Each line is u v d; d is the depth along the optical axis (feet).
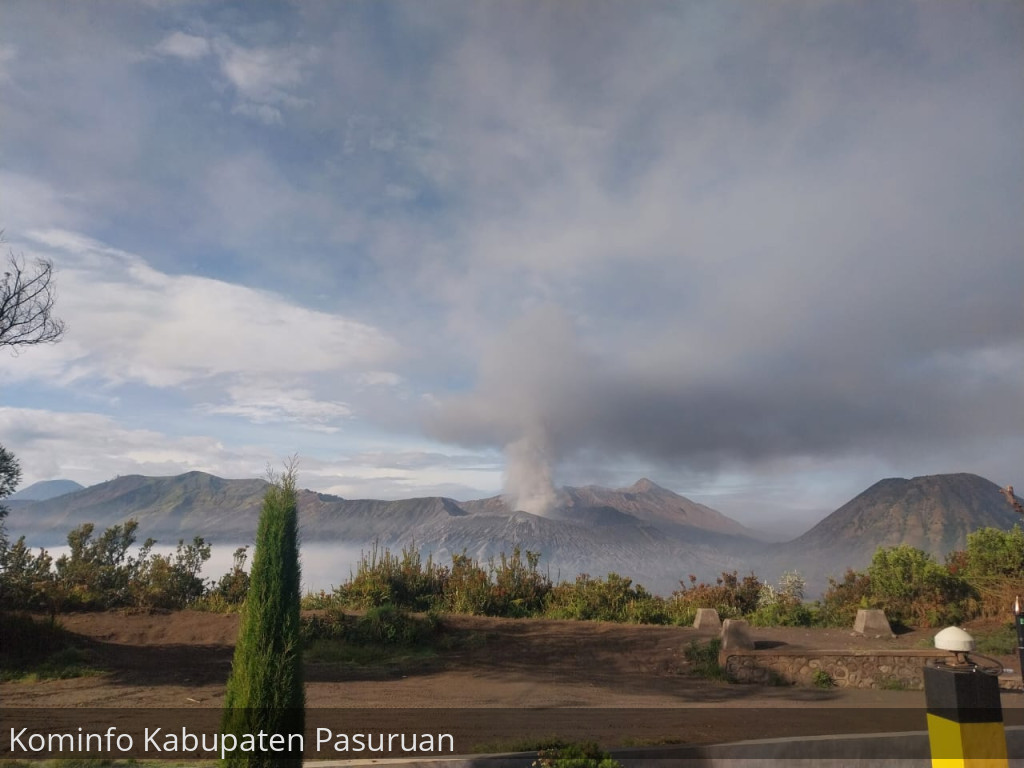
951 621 56.13
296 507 19.60
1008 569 60.54
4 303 44.55
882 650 41.37
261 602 18.48
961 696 15.90
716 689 39.96
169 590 73.46
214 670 43.75
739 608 71.72
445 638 55.77
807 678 41.50
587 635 57.41
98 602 65.92
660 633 57.11
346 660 48.93
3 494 50.60
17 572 66.64
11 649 45.44
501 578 75.46
